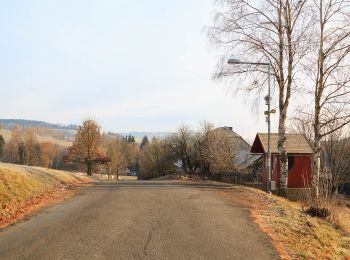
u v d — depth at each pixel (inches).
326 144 1241.4
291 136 1264.8
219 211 568.7
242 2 917.8
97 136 2081.7
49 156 3762.3
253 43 918.4
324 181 786.8
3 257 322.7
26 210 527.5
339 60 905.5
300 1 895.7
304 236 474.6
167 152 2442.2
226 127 1958.7
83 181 1112.8
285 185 935.7
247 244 396.5
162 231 429.4
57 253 337.4
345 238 539.2
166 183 1100.5
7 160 3919.8
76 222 461.7
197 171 2089.1
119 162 2874.0
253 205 652.1
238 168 1668.3
